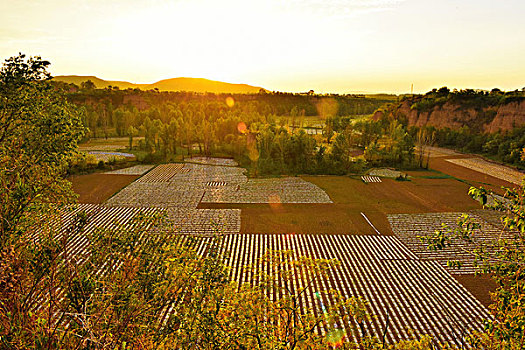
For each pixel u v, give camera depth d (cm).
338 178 6838
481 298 2758
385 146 8625
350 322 2356
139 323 818
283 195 5575
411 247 3709
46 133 1579
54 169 1631
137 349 789
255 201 5228
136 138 11438
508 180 6662
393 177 6906
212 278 1035
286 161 7512
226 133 10656
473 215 4697
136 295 868
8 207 1093
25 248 803
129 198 5188
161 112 13162
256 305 1018
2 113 1498
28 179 1316
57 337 654
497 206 887
